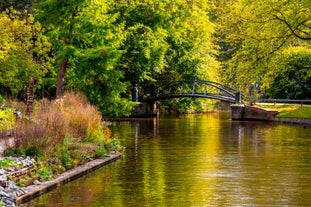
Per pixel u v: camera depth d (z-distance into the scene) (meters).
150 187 16.36
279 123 47.84
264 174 18.84
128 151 25.02
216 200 14.74
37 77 36.69
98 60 30.23
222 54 80.62
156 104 59.97
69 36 30.97
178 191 15.88
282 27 41.00
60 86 31.20
